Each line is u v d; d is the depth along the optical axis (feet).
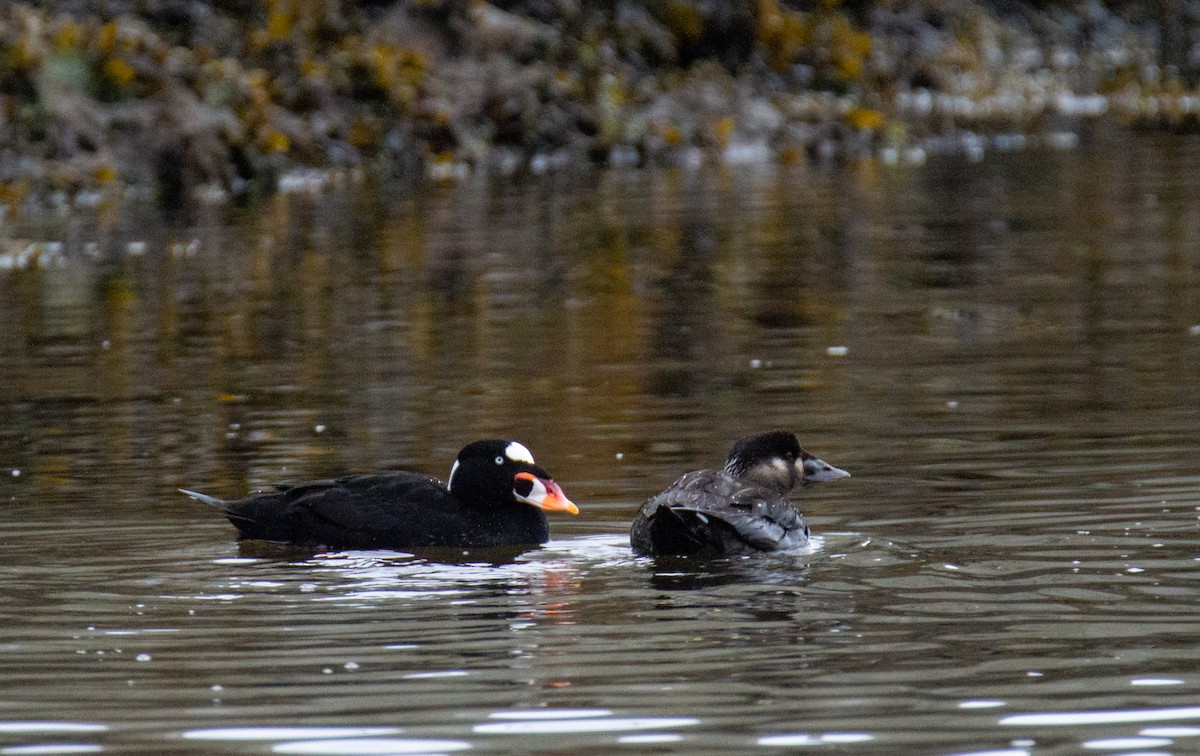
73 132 108.68
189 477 40.11
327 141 121.49
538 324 61.46
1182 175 102.01
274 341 59.21
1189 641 26.66
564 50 135.54
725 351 55.57
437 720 23.90
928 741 22.93
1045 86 164.66
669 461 40.83
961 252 76.59
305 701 24.71
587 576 31.55
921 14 166.81
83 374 53.98
